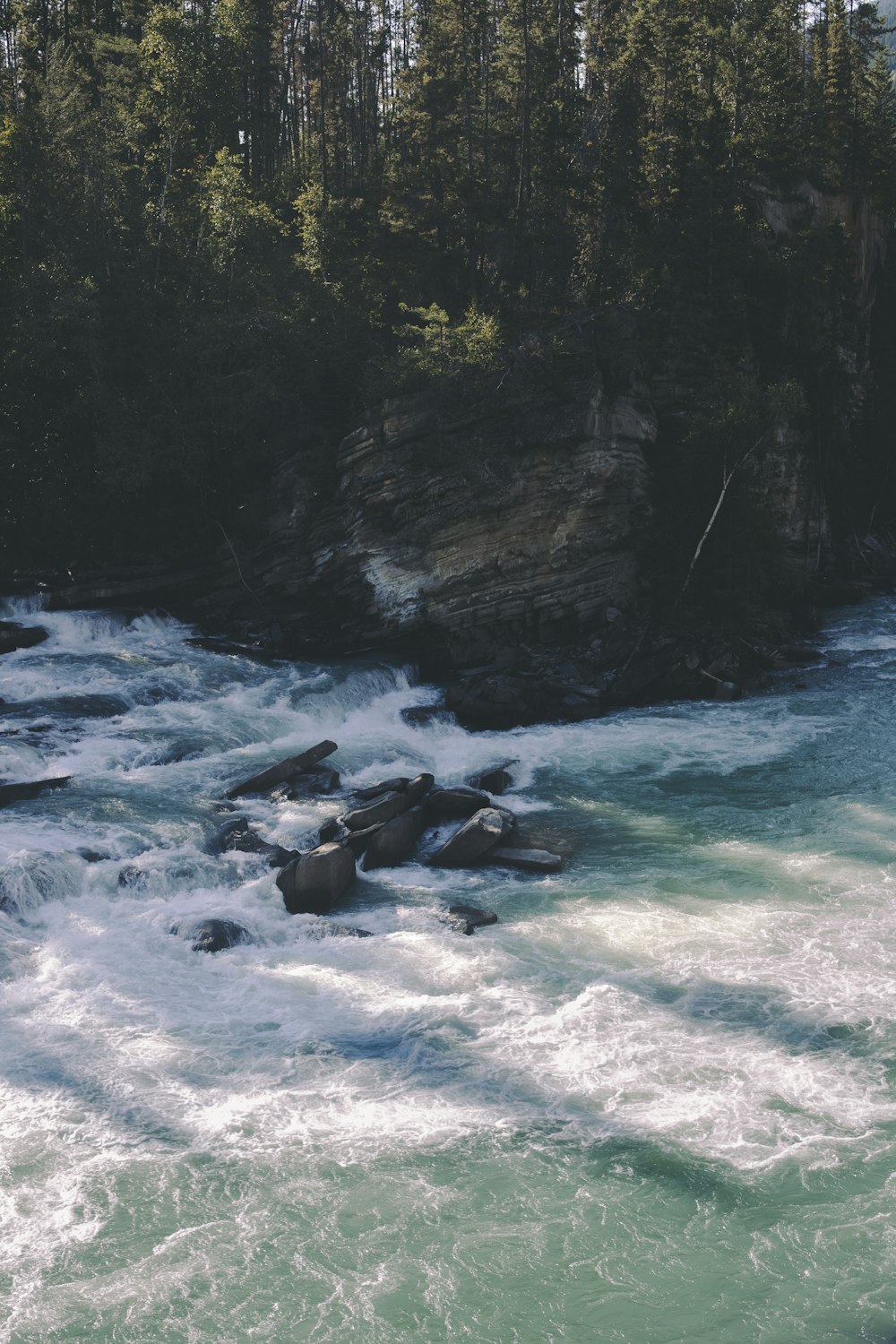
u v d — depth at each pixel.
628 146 70.81
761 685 45.25
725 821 31.14
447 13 74.81
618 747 37.84
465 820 30.89
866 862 27.86
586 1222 15.41
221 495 53.88
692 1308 14.02
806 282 66.94
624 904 25.69
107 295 55.12
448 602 46.56
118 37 76.12
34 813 28.59
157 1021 20.17
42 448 53.88
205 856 26.56
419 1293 14.20
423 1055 19.27
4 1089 18.00
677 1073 18.78
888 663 48.28
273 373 53.91
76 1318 13.73
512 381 48.41
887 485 76.19
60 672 39.56
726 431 49.59
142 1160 16.45
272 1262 14.66
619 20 84.88
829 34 103.31
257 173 85.75
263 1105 17.81
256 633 47.12
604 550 48.59
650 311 57.59
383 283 70.44
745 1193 15.94
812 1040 19.78
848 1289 14.30
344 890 26.30
